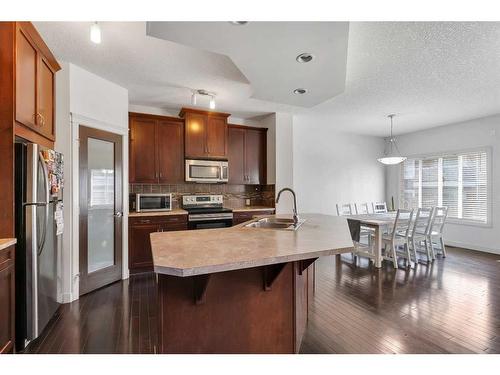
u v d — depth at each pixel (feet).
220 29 5.84
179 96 12.54
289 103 11.06
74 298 9.27
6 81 6.25
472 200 16.67
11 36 6.26
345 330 7.31
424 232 14.51
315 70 7.84
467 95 12.23
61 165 8.29
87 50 8.34
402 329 7.36
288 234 6.64
